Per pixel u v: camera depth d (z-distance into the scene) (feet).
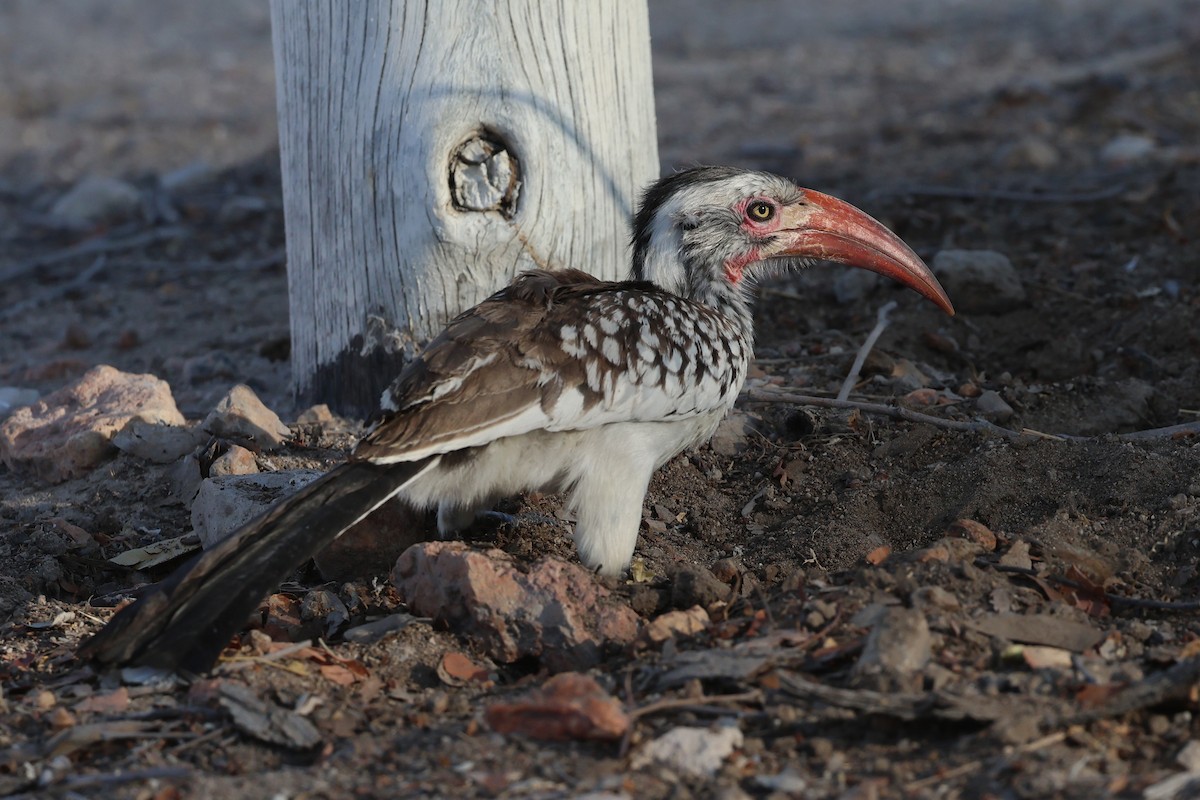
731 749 22.24
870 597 26.40
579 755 22.44
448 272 35.12
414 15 33.81
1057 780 20.44
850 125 78.89
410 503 29.68
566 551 31.42
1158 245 50.60
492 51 33.96
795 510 32.99
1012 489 31.58
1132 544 29.19
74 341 50.70
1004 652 24.44
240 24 123.24
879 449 34.68
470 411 27.04
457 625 27.43
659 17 122.62
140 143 83.76
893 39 107.45
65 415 37.68
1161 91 76.43
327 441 35.96
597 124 35.73
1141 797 19.86
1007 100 77.51
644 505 33.40
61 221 69.51
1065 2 115.24
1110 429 36.45
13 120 91.81
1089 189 59.11
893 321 44.78
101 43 116.37
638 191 37.45
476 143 34.58
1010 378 39.78
